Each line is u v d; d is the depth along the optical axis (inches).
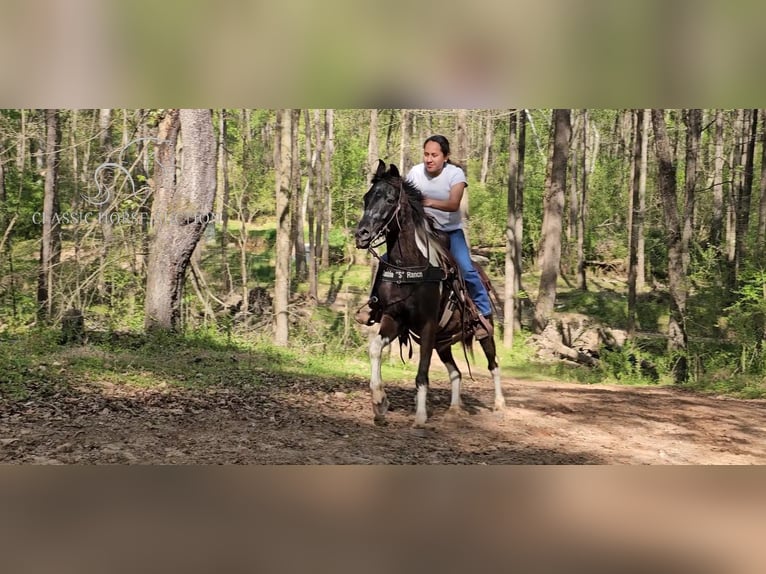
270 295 907.4
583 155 1195.3
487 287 356.2
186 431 286.2
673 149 970.1
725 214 1052.5
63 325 538.3
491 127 1178.0
